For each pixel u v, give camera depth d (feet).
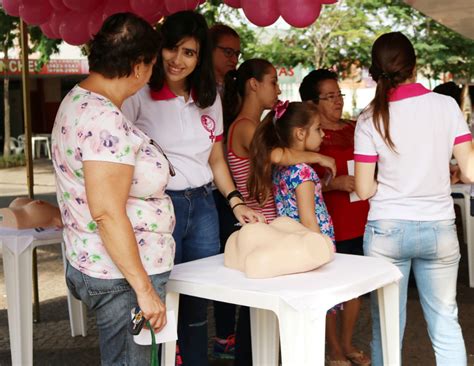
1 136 76.95
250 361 10.52
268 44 51.80
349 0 50.26
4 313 15.76
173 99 9.10
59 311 15.93
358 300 11.67
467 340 13.14
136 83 6.98
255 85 11.05
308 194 9.74
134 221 7.00
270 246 7.76
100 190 6.48
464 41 47.65
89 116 6.59
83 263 6.94
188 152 9.23
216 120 9.64
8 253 10.59
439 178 8.66
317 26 50.96
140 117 9.09
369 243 9.01
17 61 58.59
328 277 7.63
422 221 8.63
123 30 6.68
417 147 8.55
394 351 8.39
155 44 6.89
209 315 15.62
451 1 12.78
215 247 9.67
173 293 7.89
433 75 50.60
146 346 7.16
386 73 8.63
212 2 30.60
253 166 10.04
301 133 9.84
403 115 8.57
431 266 8.95
